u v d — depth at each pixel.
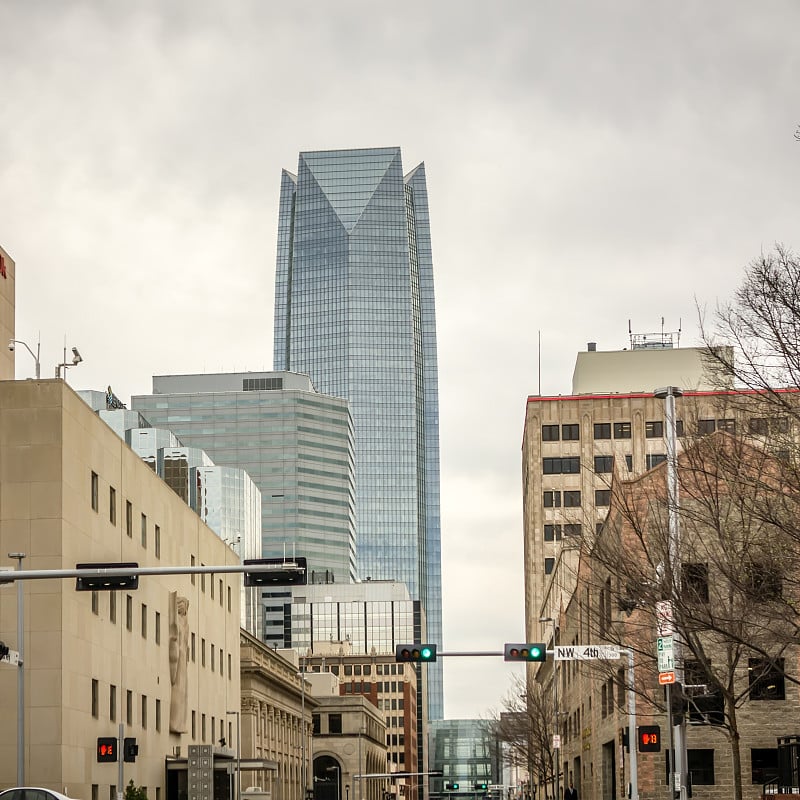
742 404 37.22
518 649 58.06
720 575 42.47
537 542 167.62
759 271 34.69
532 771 158.75
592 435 168.62
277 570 38.75
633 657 53.56
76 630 66.50
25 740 62.91
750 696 65.38
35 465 65.69
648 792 67.44
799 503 36.59
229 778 85.56
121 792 61.97
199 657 97.06
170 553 89.69
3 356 74.44
